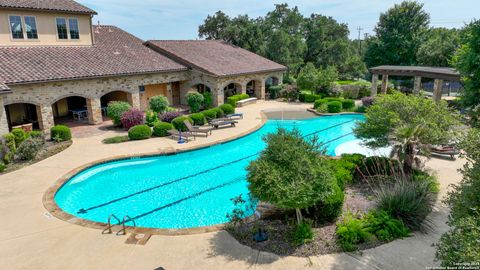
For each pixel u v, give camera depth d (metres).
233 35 43.81
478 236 4.46
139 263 7.35
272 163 7.86
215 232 8.62
